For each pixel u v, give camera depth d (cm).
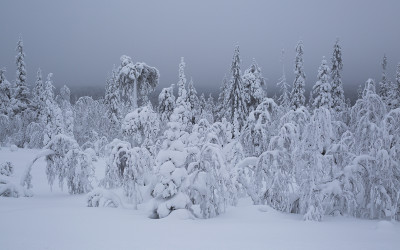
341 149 1298
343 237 844
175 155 1179
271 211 1303
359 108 1466
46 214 1109
